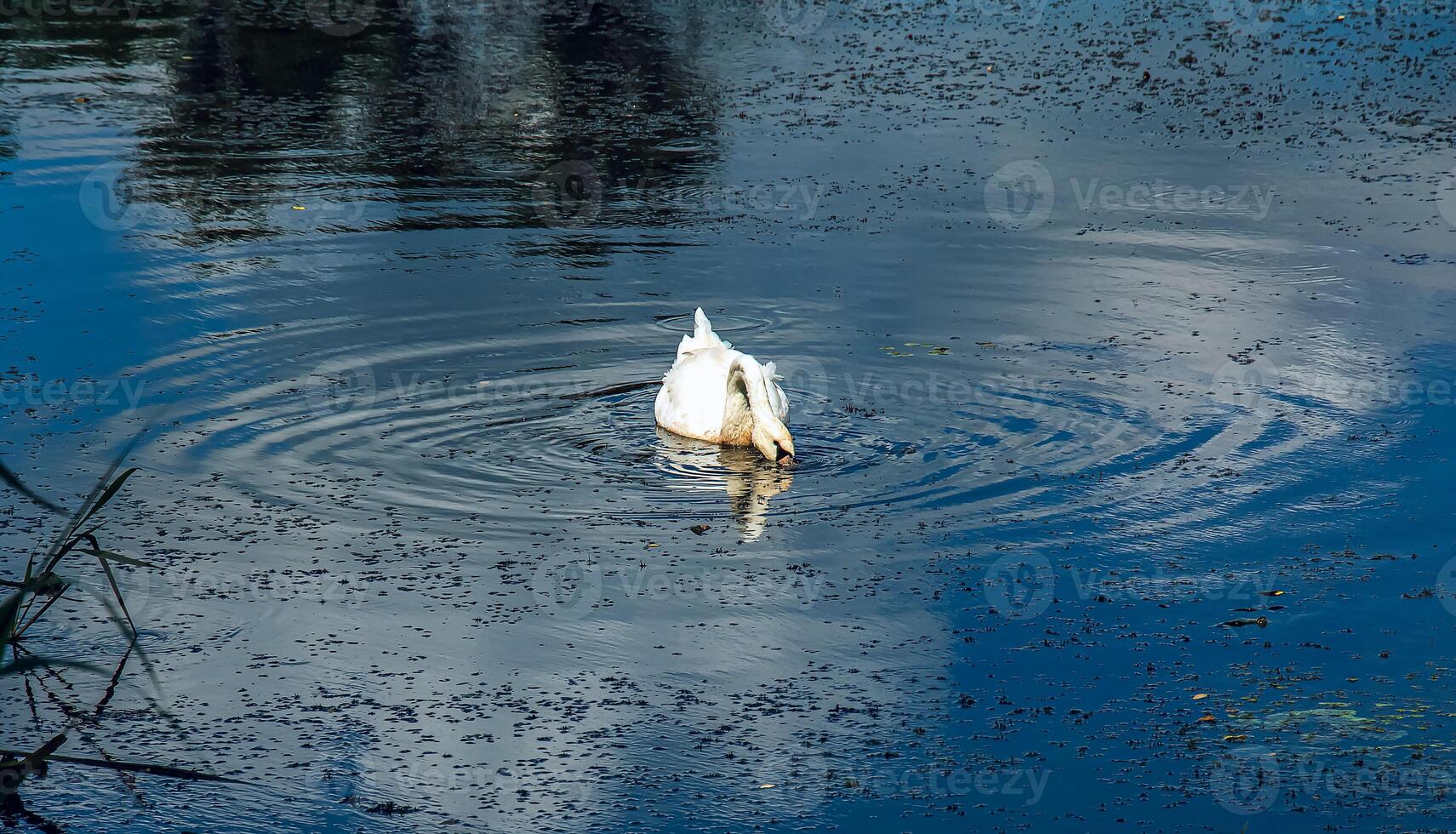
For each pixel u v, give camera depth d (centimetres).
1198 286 1989
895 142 2666
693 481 1466
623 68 3222
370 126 2784
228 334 1825
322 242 2166
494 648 1149
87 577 1255
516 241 2183
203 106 2909
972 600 1219
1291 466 1455
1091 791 968
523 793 972
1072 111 2853
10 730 1048
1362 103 2856
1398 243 2130
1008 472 1466
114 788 980
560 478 1466
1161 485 1424
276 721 1055
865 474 1475
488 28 3616
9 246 2122
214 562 1281
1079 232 2206
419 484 1441
